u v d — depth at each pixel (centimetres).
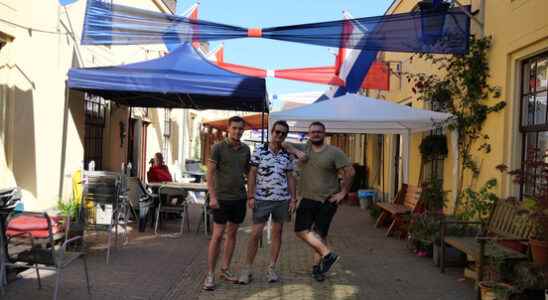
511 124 705
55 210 734
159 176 1072
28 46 736
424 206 905
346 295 553
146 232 922
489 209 702
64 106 859
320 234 606
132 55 1266
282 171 587
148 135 1462
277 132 582
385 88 1288
